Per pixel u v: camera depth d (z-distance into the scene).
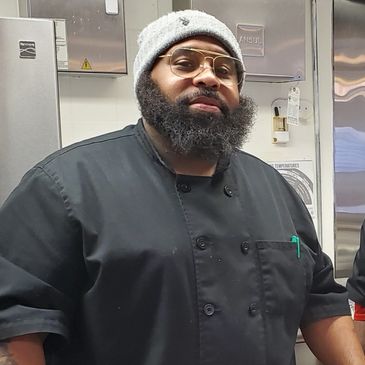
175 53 0.97
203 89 0.95
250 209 1.04
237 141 1.02
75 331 0.91
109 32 1.87
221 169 1.02
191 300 0.90
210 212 0.97
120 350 0.88
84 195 0.90
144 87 0.99
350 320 1.17
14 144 1.43
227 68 1.00
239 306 0.94
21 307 0.83
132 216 0.91
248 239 0.99
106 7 1.85
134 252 0.88
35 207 0.89
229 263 0.95
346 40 2.33
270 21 2.04
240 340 0.92
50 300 0.86
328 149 2.34
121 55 1.89
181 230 0.93
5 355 0.80
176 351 0.88
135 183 0.95
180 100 0.94
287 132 2.26
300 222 1.16
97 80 2.00
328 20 2.31
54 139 1.47
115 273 0.87
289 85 2.27
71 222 0.88
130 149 1.01
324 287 1.17
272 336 0.97
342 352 1.09
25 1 1.79
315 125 2.32
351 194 2.35
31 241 0.87
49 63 1.47
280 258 1.02
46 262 0.86
